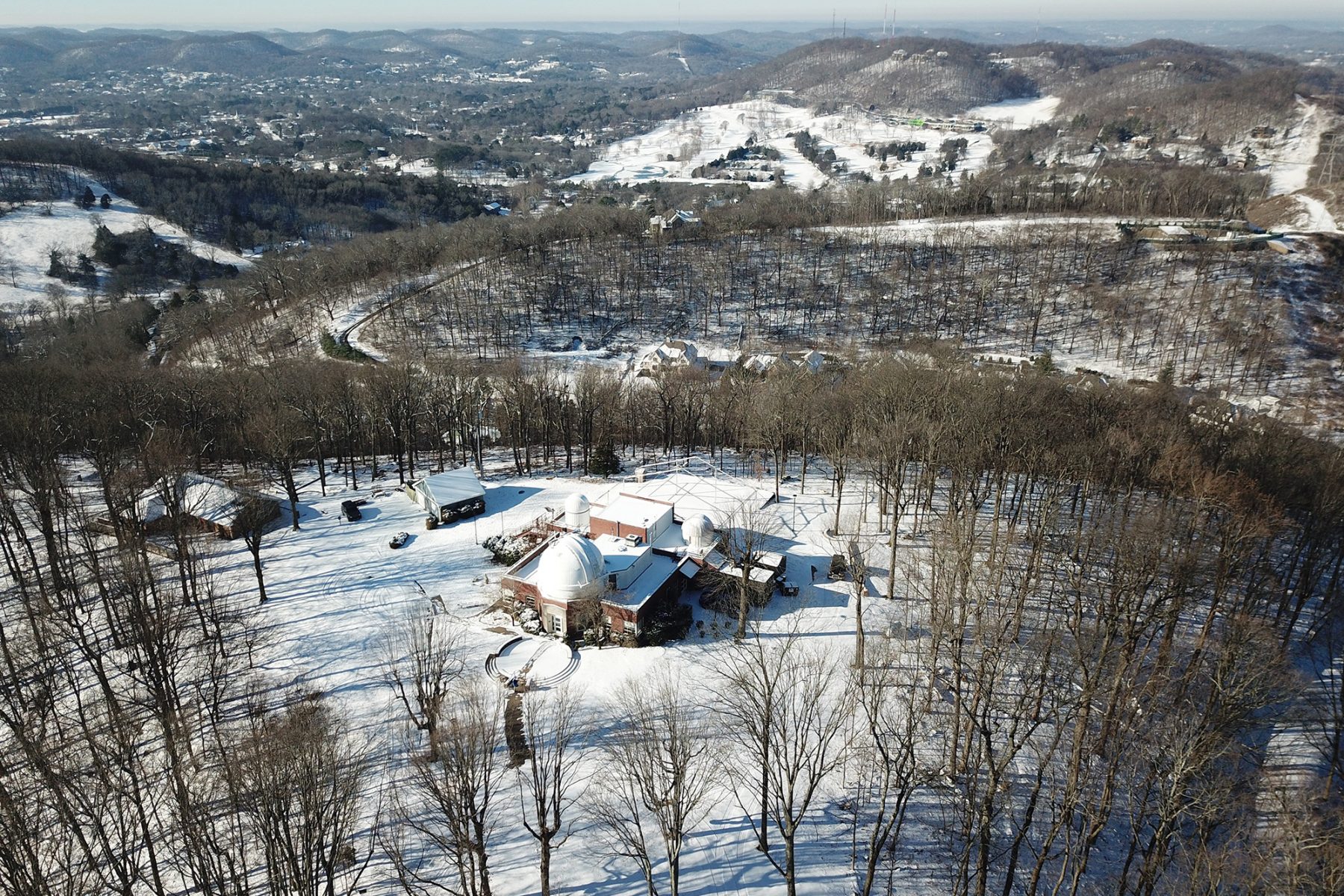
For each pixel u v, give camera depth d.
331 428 127.50
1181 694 61.72
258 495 106.62
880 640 78.94
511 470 130.25
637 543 92.88
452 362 149.75
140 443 109.06
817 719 68.69
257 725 63.94
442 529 106.50
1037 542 77.31
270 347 183.12
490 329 195.25
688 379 146.25
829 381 137.00
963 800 60.78
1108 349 183.75
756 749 58.19
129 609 67.62
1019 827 59.91
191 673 74.38
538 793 50.69
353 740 66.25
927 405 100.31
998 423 94.50
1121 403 107.06
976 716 58.16
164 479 86.19
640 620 80.81
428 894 52.59
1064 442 94.56
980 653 68.62
